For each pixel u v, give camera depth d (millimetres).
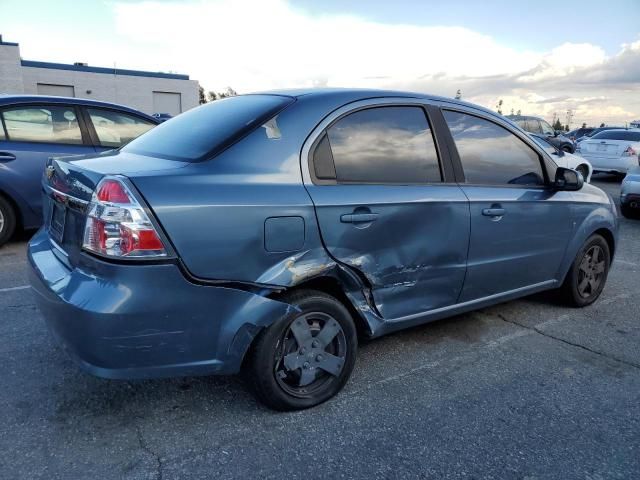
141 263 2291
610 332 4102
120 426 2676
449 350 3691
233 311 2521
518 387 3215
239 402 2932
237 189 2518
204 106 3463
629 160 14047
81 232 2430
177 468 2385
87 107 6188
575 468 2492
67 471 2334
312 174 2781
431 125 3371
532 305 4637
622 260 6387
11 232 5762
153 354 2398
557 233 4082
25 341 3547
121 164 2648
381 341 3801
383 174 3061
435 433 2719
